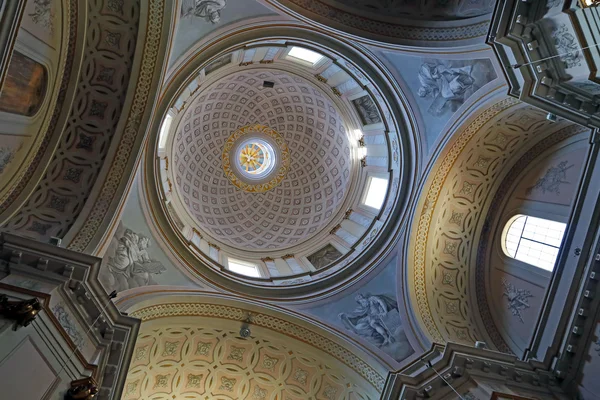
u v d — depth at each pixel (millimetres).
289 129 21469
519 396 10711
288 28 13500
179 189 18531
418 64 13547
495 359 11719
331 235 18828
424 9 13383
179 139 18781
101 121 11633
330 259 17344
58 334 8586
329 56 14711
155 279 13117
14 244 9086
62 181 11430
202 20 12328
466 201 15055
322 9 13312
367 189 18484
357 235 17047
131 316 11016
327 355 14234
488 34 10336
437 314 14289
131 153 11750
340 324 14492
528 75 10305
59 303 8930
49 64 10523
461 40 12375
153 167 13180
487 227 15391
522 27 9805
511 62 10391
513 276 14430
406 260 14617
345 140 19484
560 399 11016
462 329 14305
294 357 14500
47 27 10086
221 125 20797
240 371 14453
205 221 19375
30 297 8359
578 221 11875
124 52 11281
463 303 14844
